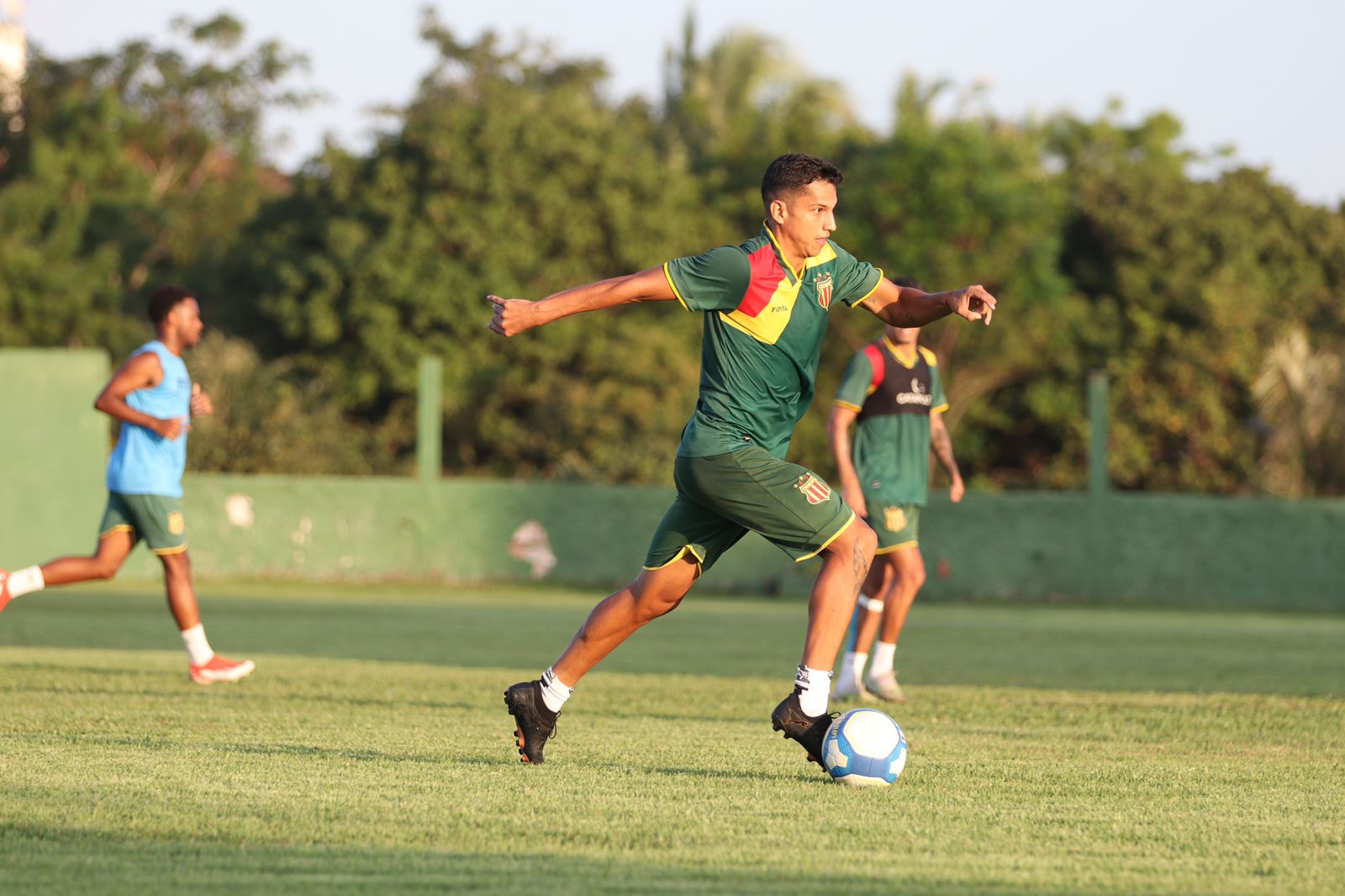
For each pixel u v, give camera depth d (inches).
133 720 821.2
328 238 4101.9
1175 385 4330.7
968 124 4370.1
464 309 4030.5
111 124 5009.8
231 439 3580.2
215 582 3095.5
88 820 516.4
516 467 4178.2
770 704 1016.9
